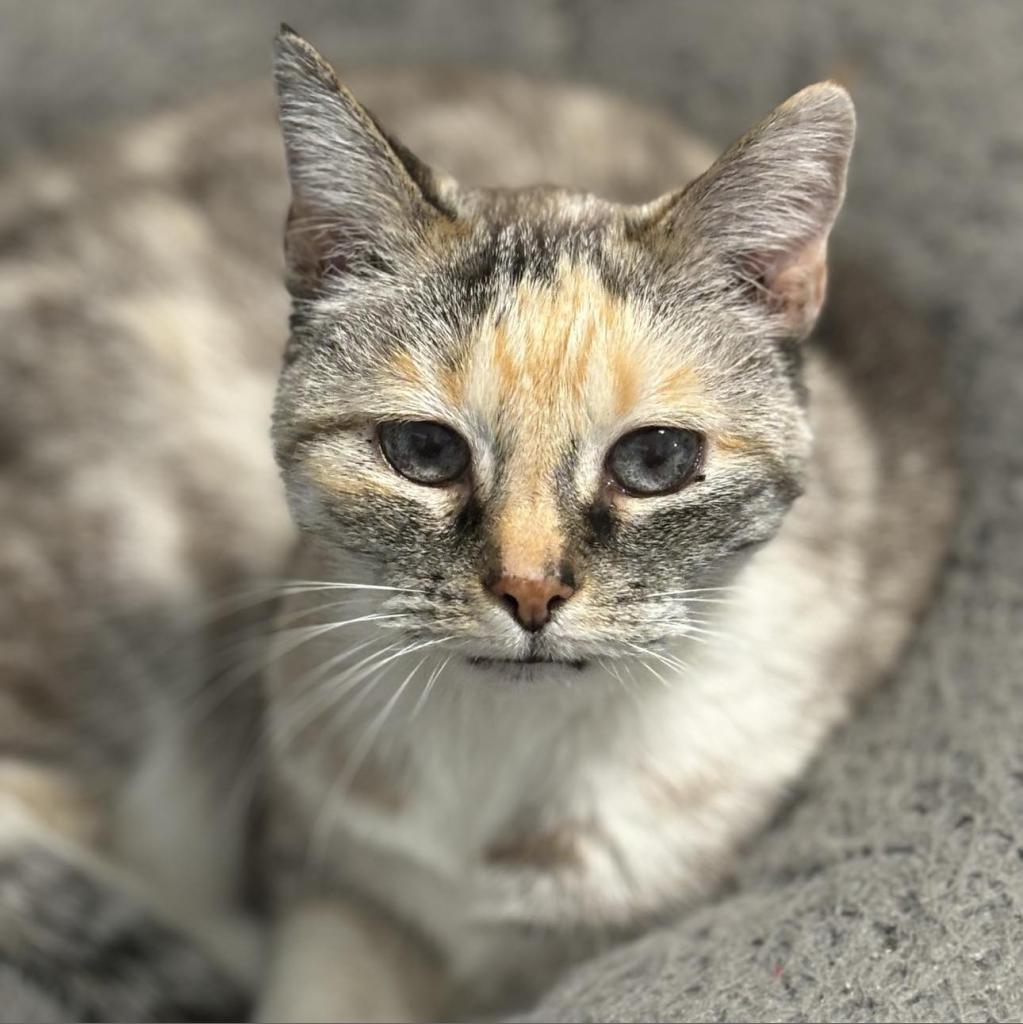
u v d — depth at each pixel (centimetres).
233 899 44
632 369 32
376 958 39
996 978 32
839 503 39
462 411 32
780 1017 32
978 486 42
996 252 45
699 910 37
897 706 39
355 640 35
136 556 44
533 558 31
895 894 34
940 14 47
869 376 44
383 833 38
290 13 56
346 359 33
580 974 35
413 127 47
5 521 43
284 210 46
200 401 45
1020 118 45
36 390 44
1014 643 38
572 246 32
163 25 56
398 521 32
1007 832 34
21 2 55
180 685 44
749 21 51
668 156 47
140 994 39
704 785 37
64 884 40
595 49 55
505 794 37
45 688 44
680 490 32
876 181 47
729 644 35
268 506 44
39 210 47
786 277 34
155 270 46
